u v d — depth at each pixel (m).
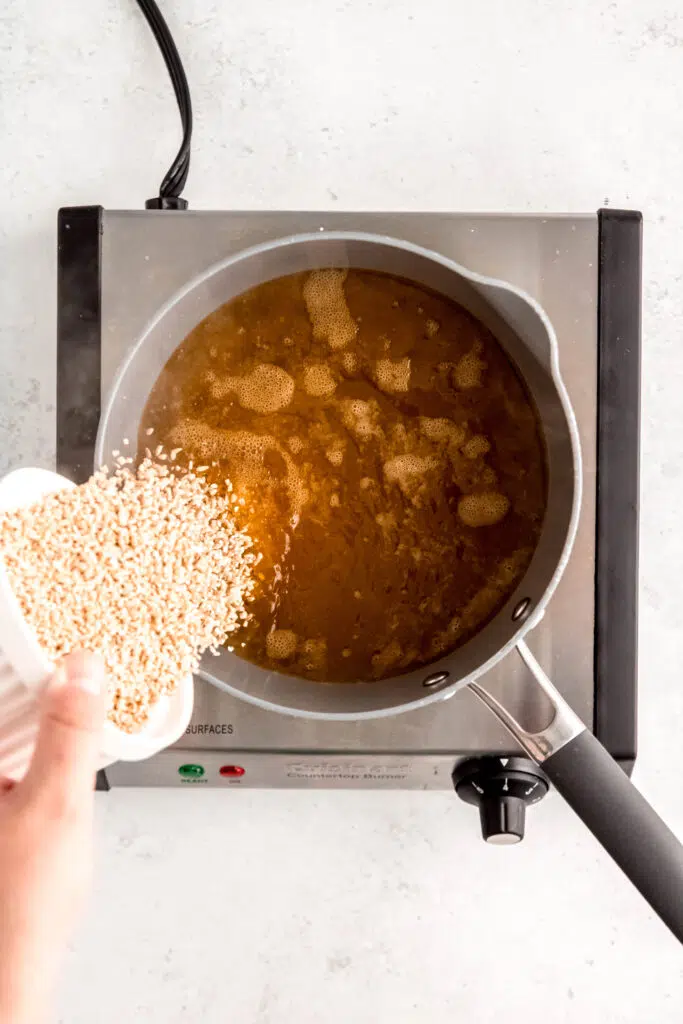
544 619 0.76
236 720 0.76
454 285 0.75
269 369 0.76
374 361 0.76
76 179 0.83
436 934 0.83
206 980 0.83
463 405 0.76
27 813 0.62
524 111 0.83
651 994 0.83
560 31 0.83
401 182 0.83
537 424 0.76
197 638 0.72
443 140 0.83
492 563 0.75
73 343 0.76
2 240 0.83
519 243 0.76
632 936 0.83
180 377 0.76
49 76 0.83
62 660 0.65
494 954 0.83
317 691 0.74
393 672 0.75
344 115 0.83
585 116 0.83
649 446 0.83
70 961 0.83
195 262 0.76
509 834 0.75
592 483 0.76
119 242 0.76
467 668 0.71
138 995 0.83
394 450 0.76
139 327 0.76
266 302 0.76
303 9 0.83
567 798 0.72
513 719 0.73
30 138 0.83
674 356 0.83
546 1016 0.83
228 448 0.76
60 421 0.76
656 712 0.83
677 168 0.83
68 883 0.62
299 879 0.83
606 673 0.76
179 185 0.80
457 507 0.76
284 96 0.83
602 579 0.76
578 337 0.76
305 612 0.75
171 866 0.83
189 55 0.83
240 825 0.83
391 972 0.83
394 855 0.83
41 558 0.68
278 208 0.83
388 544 0.76
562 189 0.83
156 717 0.71
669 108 0.83
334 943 0.83
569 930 0.83
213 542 0.75
